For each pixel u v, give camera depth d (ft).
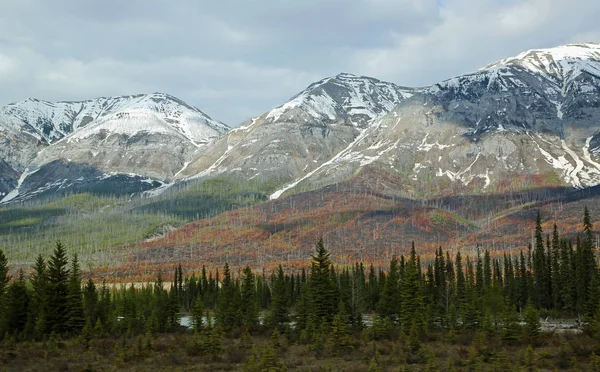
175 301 349.41
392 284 336.29
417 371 175.42
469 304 285.84
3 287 348.79
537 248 413.59
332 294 305.32
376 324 268.00
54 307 308.60
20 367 195.93
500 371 170.30
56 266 321.11
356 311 310.86
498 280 427.33
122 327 315.58
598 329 231.50
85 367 189.37
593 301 289.33
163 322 335.88
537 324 236.84
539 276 400.47
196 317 308.19
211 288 541.75
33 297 321.93
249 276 386.32
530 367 175.63
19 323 313.32
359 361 197.57
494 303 306.14
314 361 200.44
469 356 190.08
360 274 470.80
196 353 220.02
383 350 216.54
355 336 263.49
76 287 317.22
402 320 284.61
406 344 223.30
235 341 262.47
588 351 193.57
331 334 237.86
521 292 403.34
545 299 391.86
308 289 329.93
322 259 314.55
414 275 290.56
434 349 215.10
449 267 457.27
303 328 292.61
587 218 371.56
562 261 392.27
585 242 365.40
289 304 421.59
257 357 205.36
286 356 212.64
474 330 269.44
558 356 189.47
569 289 361.30
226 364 195.83
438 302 345.31
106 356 220.23
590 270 349.00
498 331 258.98
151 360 207.00
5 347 247.29
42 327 297.33
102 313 350.02
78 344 256.52
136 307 394.32
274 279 516.73
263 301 490.90
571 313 357.61
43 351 231.30
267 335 291.17
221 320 333.01
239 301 352.08
